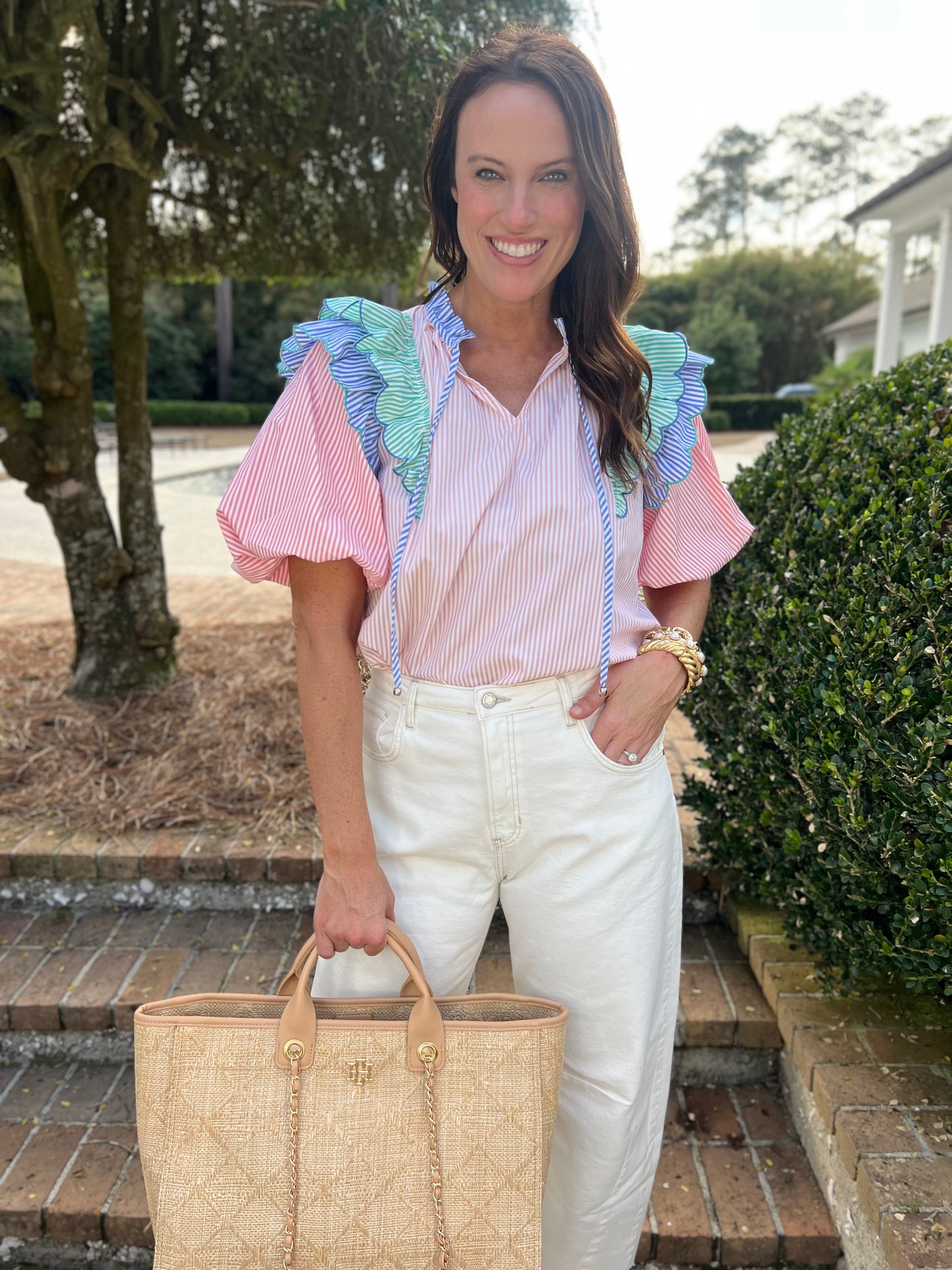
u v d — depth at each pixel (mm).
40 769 2959
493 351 1253
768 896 2170
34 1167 1885
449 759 1196
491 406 1170
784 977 2107
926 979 1650
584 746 1211
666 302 44250
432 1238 1111
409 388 1141
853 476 1939
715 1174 1880
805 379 44344
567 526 1156
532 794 1208
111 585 3438
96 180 3270
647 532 1402
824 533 1928
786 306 43562
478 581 1147
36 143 2854
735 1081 2131
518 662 1171
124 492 3480
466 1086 1139
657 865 1290
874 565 1745
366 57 2662
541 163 1122
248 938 2420
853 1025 1936
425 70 2654
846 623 1742
